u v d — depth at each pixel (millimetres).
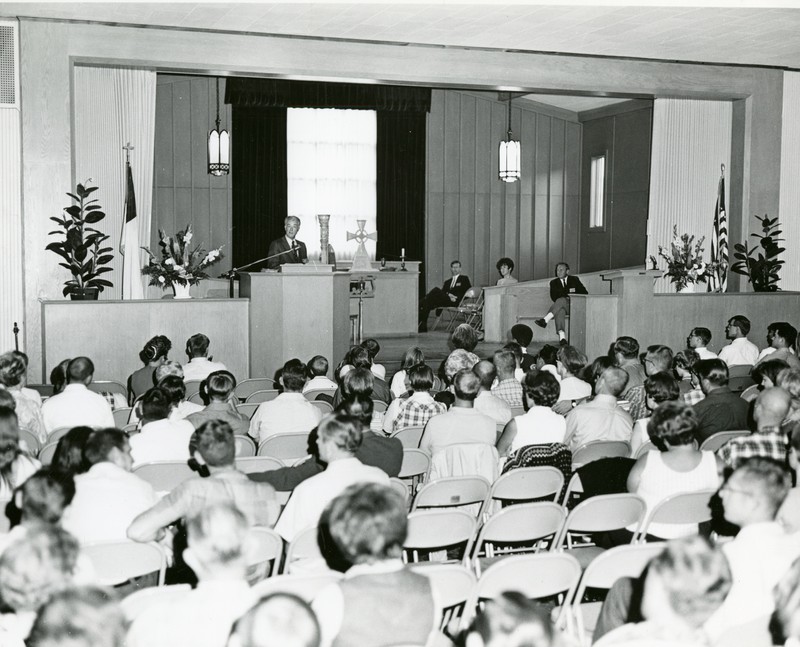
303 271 9844
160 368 6312
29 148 9727
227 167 14344
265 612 1860
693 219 13062
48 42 9766
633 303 11406
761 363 5984
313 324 9922
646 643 2205
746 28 10586
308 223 17516
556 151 18672
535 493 4742
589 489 4859
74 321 9203
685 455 4242
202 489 3512
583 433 5523
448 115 18109
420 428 5707
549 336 14906
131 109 10500
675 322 11695
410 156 17875
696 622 2184
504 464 5367
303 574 3061
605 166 17984
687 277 12047
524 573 3398
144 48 10180
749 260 12625
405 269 15281
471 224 18391
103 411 6016
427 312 16719
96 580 3135
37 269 9820
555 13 9836
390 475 4684
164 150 16344
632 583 2975
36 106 9742
